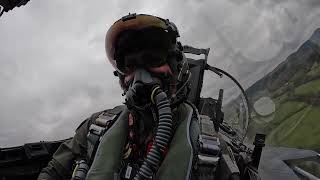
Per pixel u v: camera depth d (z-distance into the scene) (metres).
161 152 0.78
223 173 0.81
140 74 0.81
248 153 1.02
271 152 1.38
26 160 1.12
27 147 1.12
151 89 0.81
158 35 0.83
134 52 0.83
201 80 1.16
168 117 0.79
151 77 0.82
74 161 0.99
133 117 0.87
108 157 0.83
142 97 0.82
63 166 0.98
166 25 0.85
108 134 0.86
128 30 0.83
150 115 0.85
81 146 0.97
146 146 0.85
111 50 0.87
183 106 0.88
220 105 1.16
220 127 1.23
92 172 0.82
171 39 0.85
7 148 1.12
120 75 0.89
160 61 0.82
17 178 1.12
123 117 0.89
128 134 0.87
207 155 0.79
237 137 1.23
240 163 0.93
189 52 1.21
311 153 1.33
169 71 0.83
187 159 0.78
